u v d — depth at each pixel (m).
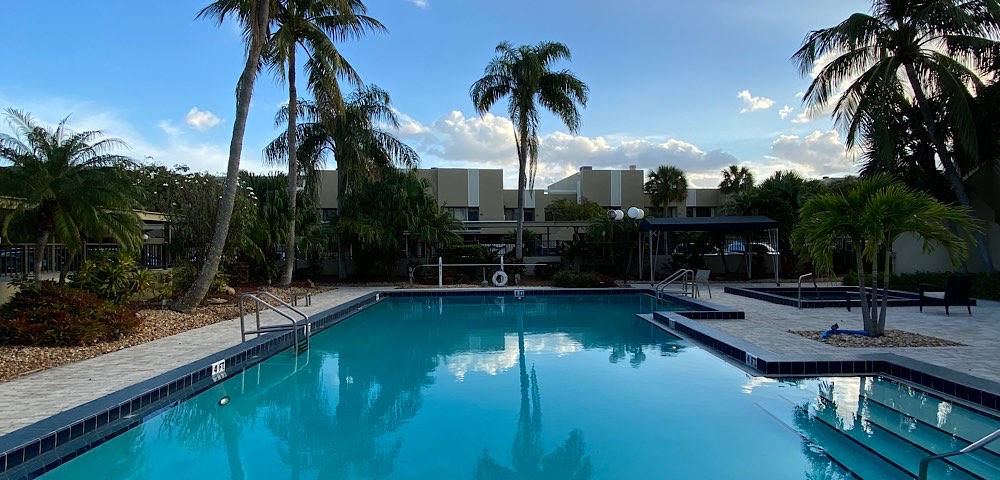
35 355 6.72
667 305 15.02
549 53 19.92
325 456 4.38
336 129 19.45
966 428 4.75
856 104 15.61
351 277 21.20
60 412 4.66
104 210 10.42
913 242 17.64
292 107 17.17
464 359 7.92
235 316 10.99
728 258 22.62
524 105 19.66
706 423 4.93
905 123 15.68
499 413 5.34
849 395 5.68
